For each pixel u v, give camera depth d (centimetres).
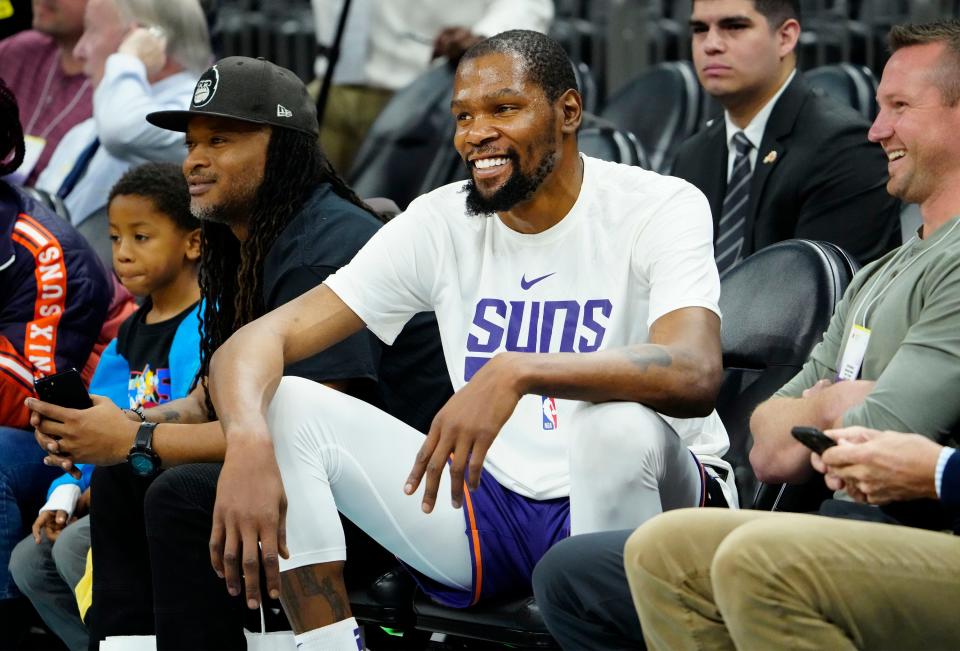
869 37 1761
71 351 1192
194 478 845
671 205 834
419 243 885
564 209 856
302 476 798
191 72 1603
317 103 1670
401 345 976
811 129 1245
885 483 685
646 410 755
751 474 912
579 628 750
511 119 827
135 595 916
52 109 1723
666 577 680
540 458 851
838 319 851
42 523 1109
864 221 1225
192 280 1117
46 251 1187
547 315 851
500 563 841
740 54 1252
